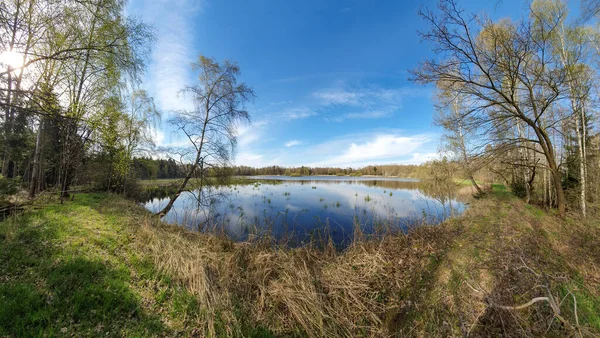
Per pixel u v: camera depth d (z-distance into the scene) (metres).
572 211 9.54
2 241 3.78
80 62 7.50
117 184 14.55
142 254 4.36
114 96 9.81
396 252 5.62
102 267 3.51
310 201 15.65
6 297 2.52
